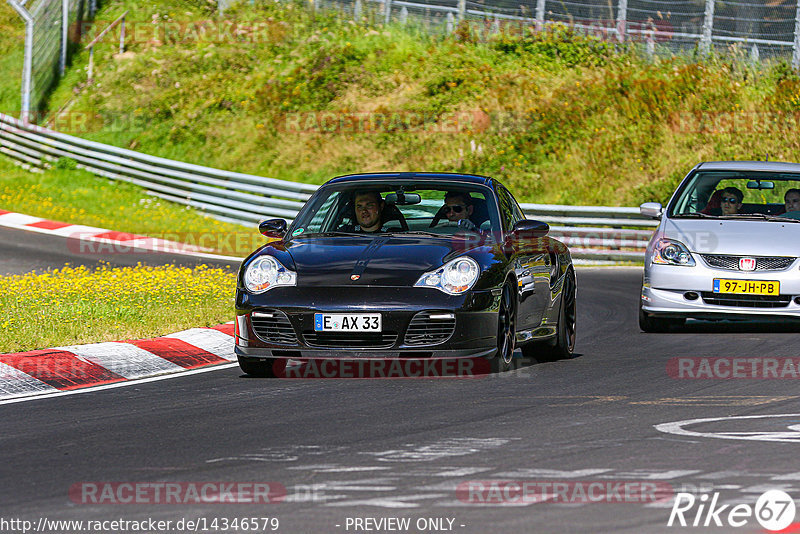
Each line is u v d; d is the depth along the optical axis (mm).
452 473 20703
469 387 30625
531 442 23438
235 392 30438
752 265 41781
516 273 33531
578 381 31688
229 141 101750
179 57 112938
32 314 41719
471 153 97500
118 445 23766
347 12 116188
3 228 77625
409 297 31016
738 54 107562
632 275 67125
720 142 98500
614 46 109250
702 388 30375
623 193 93750
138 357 35656
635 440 23531
